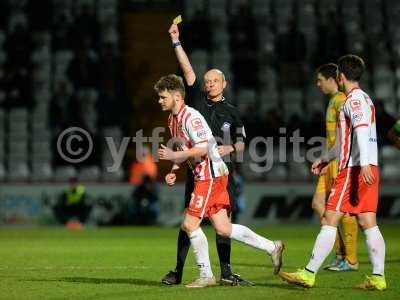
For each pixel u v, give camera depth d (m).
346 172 29.72
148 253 48.56
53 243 58.56
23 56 93.69
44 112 95.56
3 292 29.22
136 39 101.88
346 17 106.75
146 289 29.94
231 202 31.91
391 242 58.19
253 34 96.94
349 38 103.62
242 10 97.44
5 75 93.31
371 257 29.94
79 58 93.19
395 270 37.56
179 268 31.50
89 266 39.75
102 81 93.56
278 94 97.25
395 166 89.88
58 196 81.94
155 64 99.62
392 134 36.62
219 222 30.22
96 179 86.94
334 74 36.41
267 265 40.19
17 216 81.69
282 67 97.94
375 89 99.00
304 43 97.50
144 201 82.06
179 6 104.44
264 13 106.50
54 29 101.38
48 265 40.44
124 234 70.19
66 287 30.62
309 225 82.81
